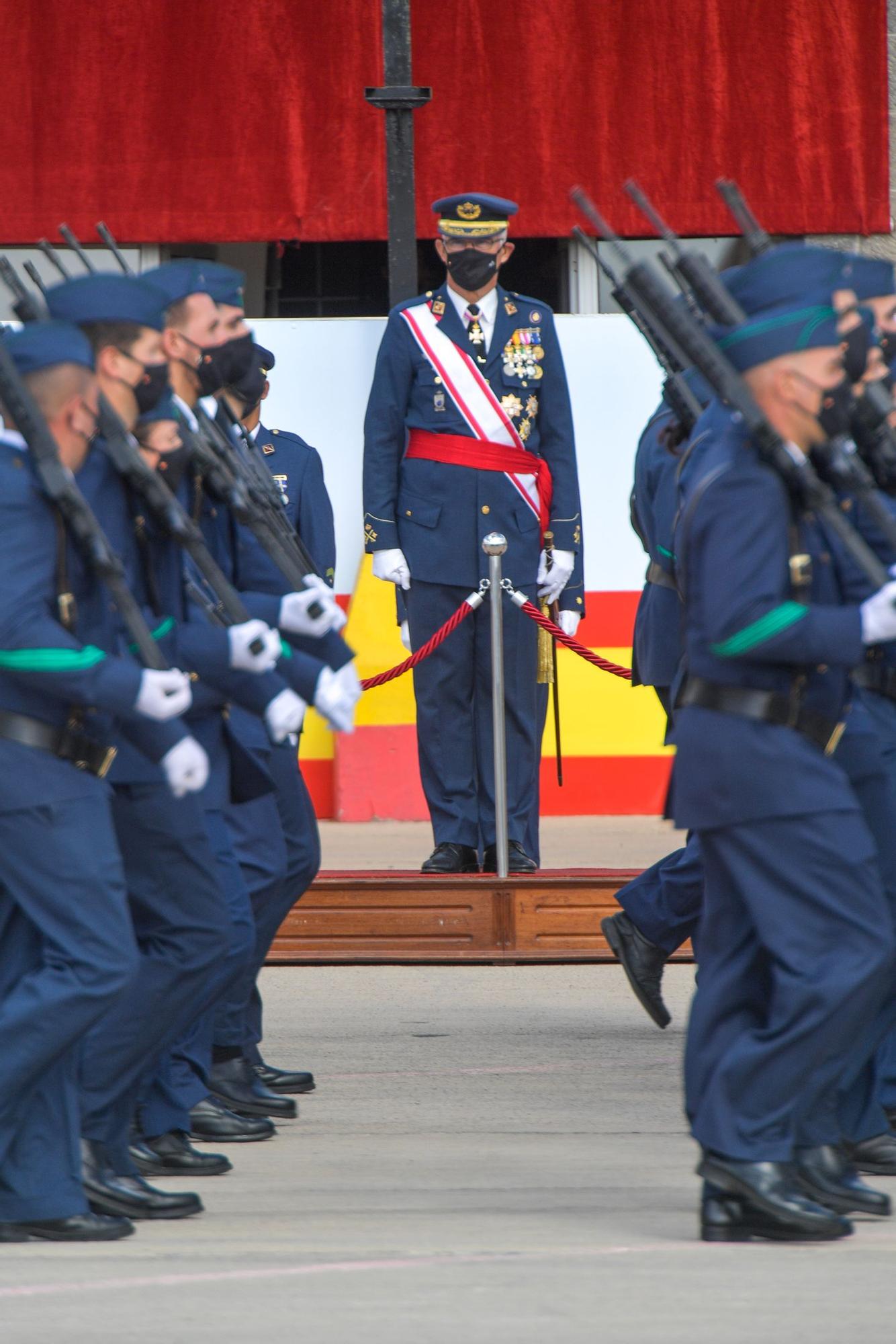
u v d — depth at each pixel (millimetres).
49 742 14844
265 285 45812
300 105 43906
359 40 43781
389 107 36688
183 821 16203
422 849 38875
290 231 44125
